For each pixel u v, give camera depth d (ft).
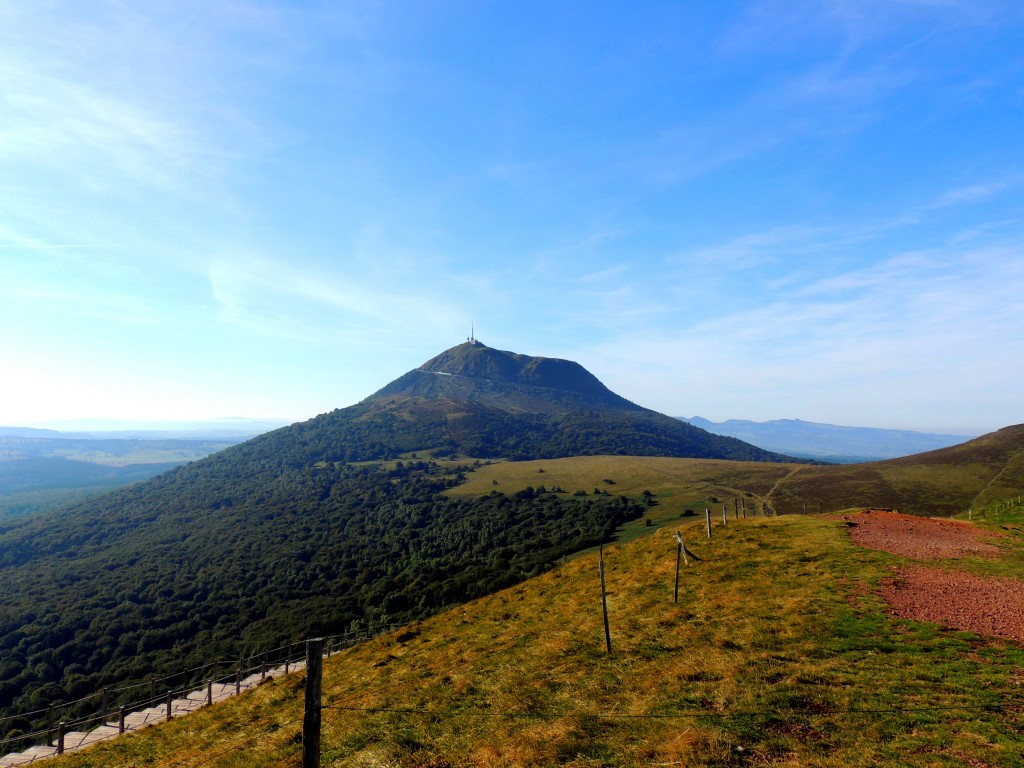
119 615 311.88
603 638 65.05
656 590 84.17
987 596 62.75
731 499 426.51
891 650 48.19
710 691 44.42
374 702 57.88
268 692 77.66
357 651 95.45
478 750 40.96
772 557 91.71
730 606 68.69
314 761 31.76
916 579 71.20
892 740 33.65
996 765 29.86
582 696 48.57
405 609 268.41
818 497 409.69
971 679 40.78
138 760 60.29
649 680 49.01
